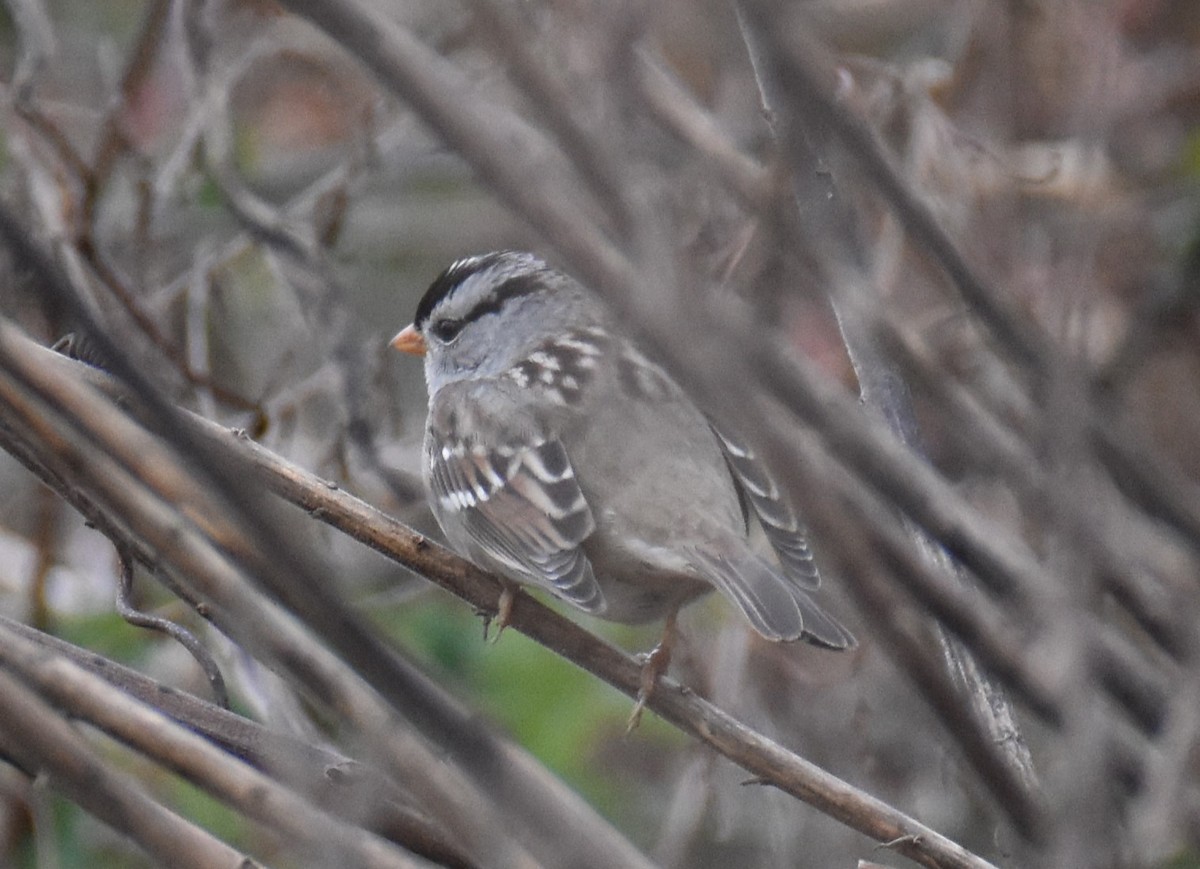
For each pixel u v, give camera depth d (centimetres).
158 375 1010
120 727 541
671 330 417
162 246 1135
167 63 1152
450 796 500
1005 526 689
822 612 716
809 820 999
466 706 497
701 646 1043
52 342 908
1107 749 450
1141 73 1066
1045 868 461
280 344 1104
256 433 1037
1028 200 898
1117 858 478
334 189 1103
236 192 1091
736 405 435
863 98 924
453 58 899
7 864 948
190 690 966
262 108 1212
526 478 786
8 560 1052
